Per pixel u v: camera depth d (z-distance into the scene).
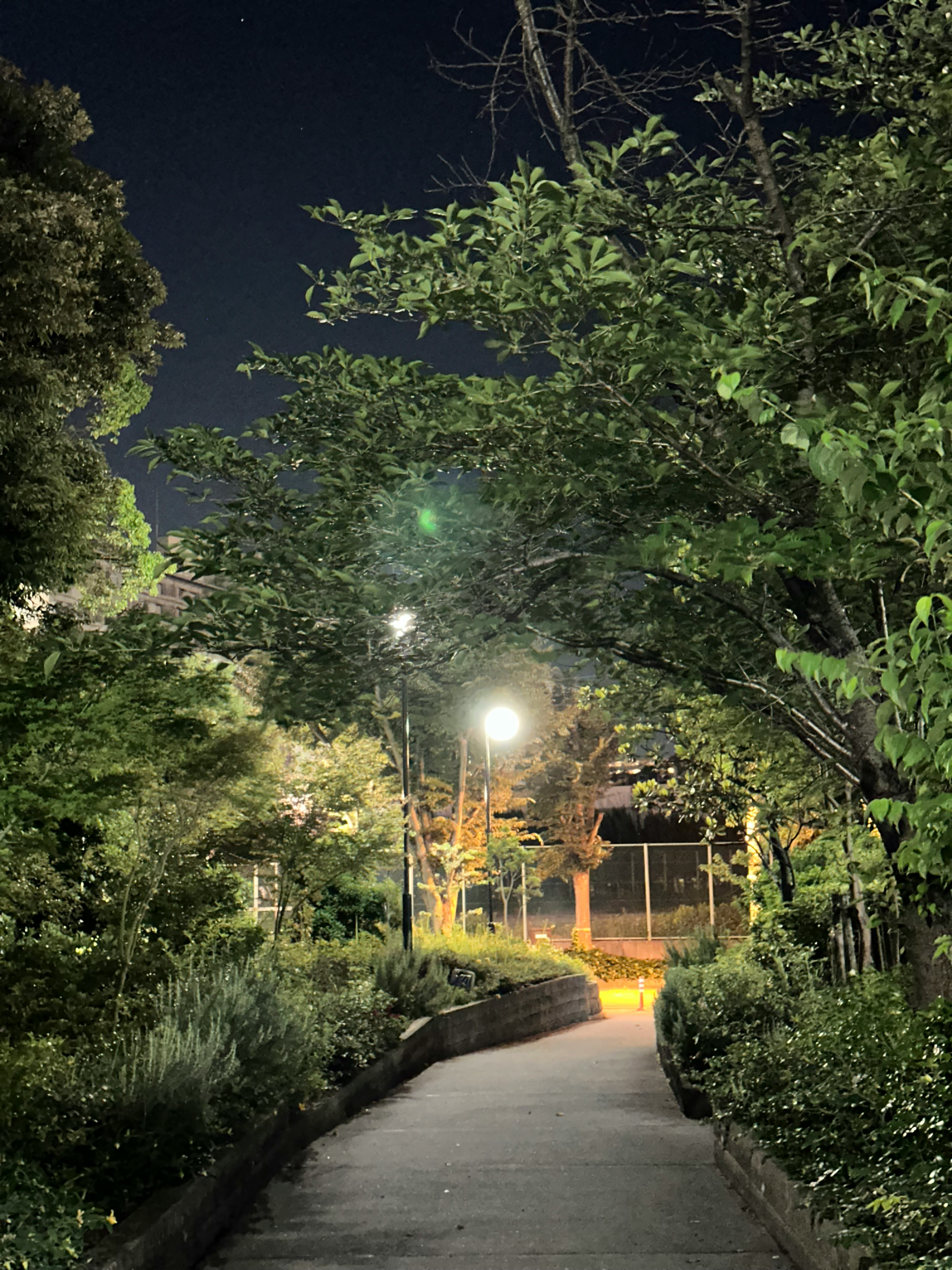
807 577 6.25
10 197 14.23
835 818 13.93
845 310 7.83
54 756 9.06
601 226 8.11
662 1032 17.72
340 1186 9.43
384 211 8.12
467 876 37.25
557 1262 7.09
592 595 9.98
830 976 14.92
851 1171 6.73
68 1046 8.67
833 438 4.38
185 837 12.55
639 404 7.68
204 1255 7.49
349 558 9.36
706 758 17.20
